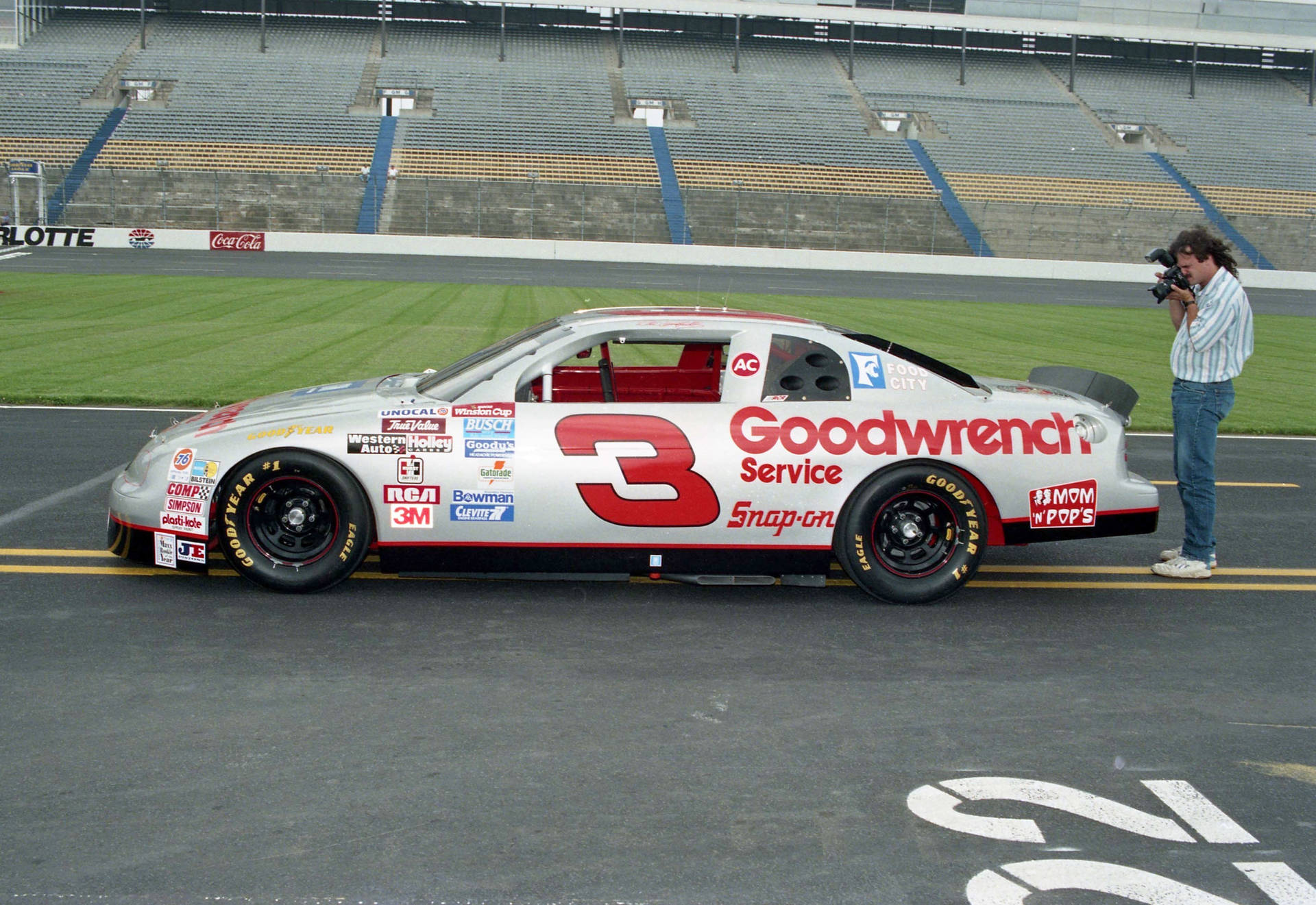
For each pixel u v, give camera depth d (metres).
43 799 3.02
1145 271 42.66
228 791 3.08
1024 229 46.97
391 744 3.40
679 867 2.76
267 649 4.18
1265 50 60.69
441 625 4.50
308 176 44.75
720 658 4.22
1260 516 6.91
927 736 3.57
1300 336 21.38
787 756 3.39
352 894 2.62
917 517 4.96
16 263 30.94
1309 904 2.68
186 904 2.56
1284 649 4.53
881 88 56.34
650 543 4.81
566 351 4.89
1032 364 14.66
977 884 2.73
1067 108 56.12
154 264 32.38
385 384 5.38
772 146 50.81
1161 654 4.42
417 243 41.31
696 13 55.91
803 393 4.91
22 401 9.46
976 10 57.66
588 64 55.72
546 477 4.70
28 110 46.84
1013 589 5.29
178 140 46.16
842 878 2.74
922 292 32.53
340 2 56.75
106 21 54.31
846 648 4.38
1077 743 3.55
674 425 4.79
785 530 4.84
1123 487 5.05
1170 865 2.83
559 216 45.12
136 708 3.61
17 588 4.80
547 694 3.82
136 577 5.01
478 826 2.93
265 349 13.48
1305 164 52.94
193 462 4.71
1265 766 3.42
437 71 53.38
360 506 4.72
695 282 32.78
